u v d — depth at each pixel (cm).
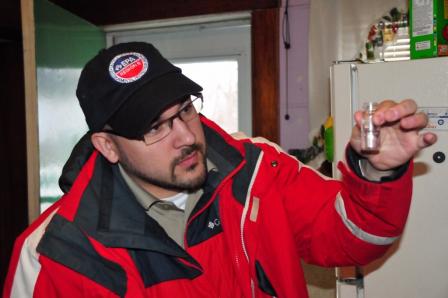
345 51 164
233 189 92
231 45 191
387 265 103
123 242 81
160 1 186
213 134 93
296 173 95
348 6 163
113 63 80
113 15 194
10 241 226
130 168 83
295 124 173
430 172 98
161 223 89
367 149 60
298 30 170
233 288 89
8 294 82
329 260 85
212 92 196
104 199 86
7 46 217
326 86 164
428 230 99
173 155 78
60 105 168
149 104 75
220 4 177
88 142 92
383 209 67
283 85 173
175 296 83
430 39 103
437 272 99
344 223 77
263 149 97
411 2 106
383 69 100
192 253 87
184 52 198
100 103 79
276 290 88
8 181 225
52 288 79
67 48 173
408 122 58
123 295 78
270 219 89
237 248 89
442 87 96
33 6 146
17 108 221
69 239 79
